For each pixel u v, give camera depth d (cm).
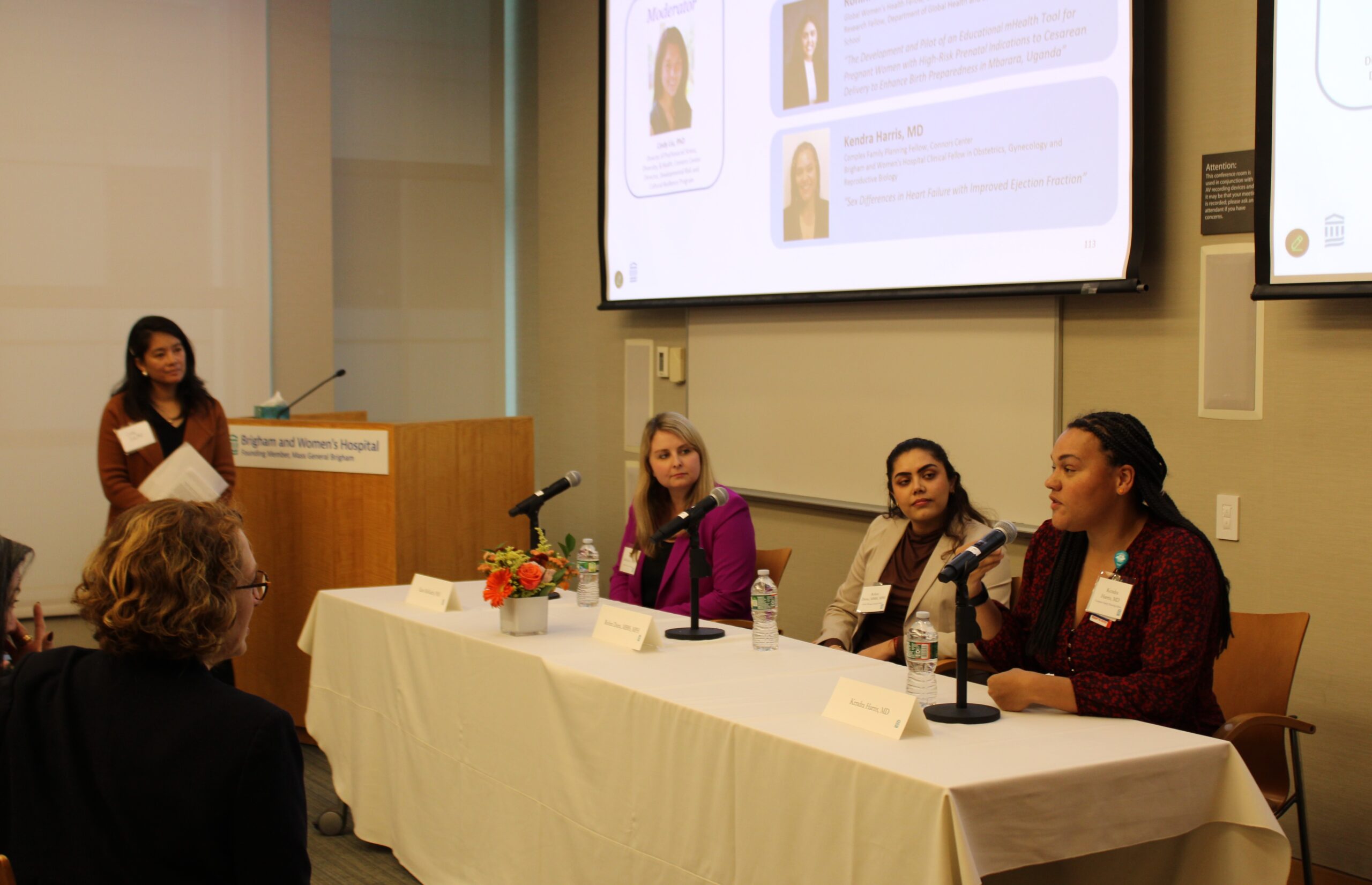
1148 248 323
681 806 201
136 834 119
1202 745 181
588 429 559
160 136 538
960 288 364
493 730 252
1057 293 335
